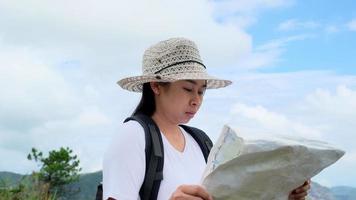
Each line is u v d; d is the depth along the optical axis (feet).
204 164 8.98
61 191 63.93
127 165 7.91
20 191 30.17
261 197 7.00
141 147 8.04
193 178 8.46
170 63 8.75
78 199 59.62
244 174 6.79
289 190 7.13
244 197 6.95
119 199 7.70
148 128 8.27
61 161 72.23
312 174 7.01
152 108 8.95
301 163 6.81
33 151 72.23
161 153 8.14
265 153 6.66
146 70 9.04
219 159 6.90
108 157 8.11
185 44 8.84
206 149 9.18
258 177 6.79
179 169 8.37
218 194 6.91
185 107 8.60
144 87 8.98
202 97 8.80
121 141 8.09
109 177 7.94
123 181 7.81
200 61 8.93
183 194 6.85
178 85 8.57
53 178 69.41
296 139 7.07
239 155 6.68
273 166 6.74
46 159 72.84
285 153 6.66
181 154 8.61
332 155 6.93
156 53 8.94
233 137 6.90
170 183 8.12
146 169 8.03
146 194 7.98
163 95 8.73
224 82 10.27
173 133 8.92
